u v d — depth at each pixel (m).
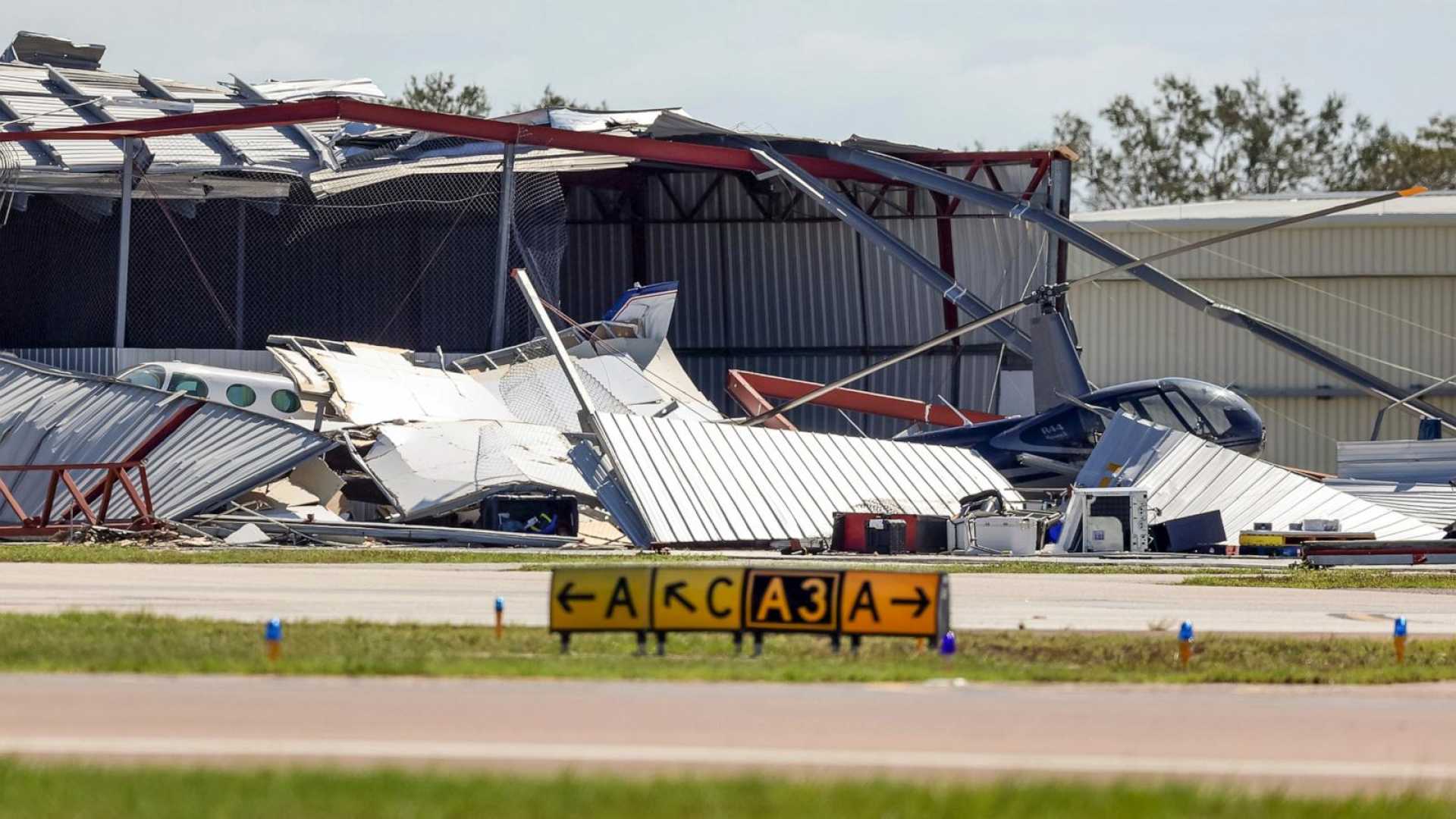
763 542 127.69
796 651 54.19
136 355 168.75
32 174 165.00
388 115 163.75
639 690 42.34
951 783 29.64
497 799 27.20
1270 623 65.88
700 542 124.56
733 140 192.12
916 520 125.38
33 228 181.88
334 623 58.56
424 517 130.00
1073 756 33.53
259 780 28.64
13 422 134.38
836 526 126.62
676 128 193.00
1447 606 75.56
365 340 190.50
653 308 175.25
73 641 50.94
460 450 135.50
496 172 182.00
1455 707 42.41
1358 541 110.06
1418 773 32.31
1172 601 76.50
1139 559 116.06
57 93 198.88
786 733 35.56
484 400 154.50
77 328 182.00
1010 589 83.31
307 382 141.00
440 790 27.89
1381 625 65.69
